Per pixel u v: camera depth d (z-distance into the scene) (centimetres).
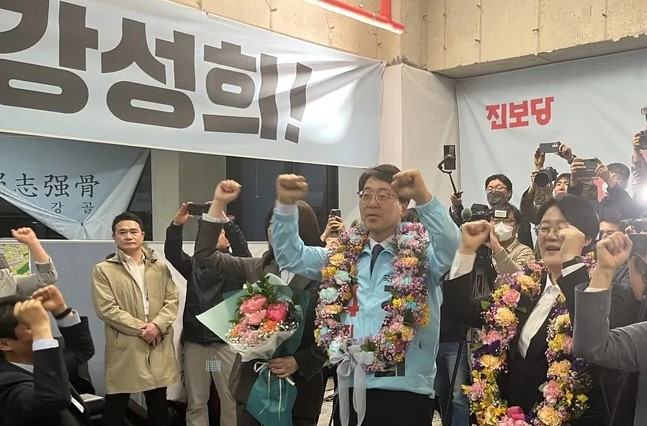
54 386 165
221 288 319
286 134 361
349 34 412
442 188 438
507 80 421
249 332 195
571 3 366
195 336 319
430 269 179
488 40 402
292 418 207
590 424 166
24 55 255
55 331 285
